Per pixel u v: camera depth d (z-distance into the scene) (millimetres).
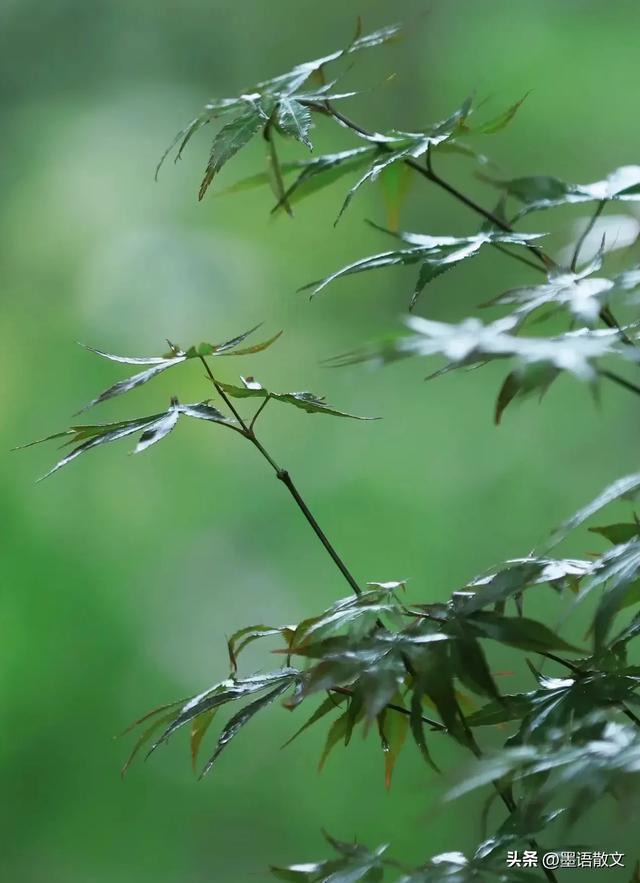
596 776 1363
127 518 10438
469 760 1391
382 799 7664
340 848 1712
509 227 1920
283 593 9945
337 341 12586
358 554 10227
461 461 10875
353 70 13070
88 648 9195
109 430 1796
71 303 12656
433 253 1791
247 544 10391
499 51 13023
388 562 10133
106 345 12266
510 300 1646
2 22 13875
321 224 13227
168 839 8047
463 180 12531
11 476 10703
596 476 10250
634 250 2137
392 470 10969
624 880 5359
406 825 7301
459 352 1376
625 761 1367
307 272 13109
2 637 9125
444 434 11180
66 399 11688
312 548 10336
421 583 9953
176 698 8984
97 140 13883
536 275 7527
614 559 1586
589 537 9430
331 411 1802
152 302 12406
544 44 13055
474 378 11742
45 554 9828
